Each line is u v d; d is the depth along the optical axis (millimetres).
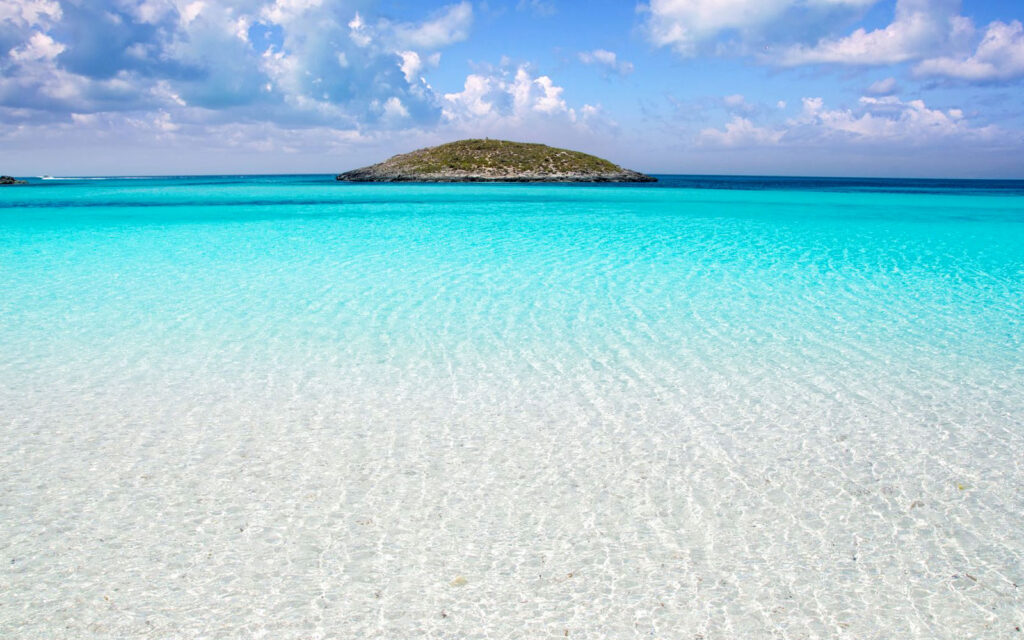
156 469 5473
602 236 21625
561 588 4039
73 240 20078
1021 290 12930
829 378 7789
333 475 5398
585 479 5375
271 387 7391
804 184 105938
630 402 7027
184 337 9297
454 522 4734
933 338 9492
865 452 5867
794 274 14523
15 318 10273
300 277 13844
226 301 11555
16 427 6258
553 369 8070
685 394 7266
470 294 12219
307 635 3639
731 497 5102
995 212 34781
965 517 4824
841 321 10422
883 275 14531
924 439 6133
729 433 6266
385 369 8023
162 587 4004
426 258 16469
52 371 7844
